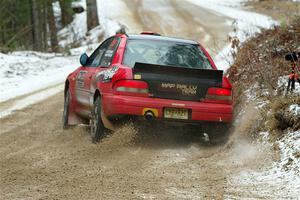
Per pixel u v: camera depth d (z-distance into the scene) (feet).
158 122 39.47
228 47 104.53
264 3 219.00
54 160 36.58
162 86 39.11
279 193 28.43
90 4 190.19
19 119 54.49
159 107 38.73
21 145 41.93
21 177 31.86
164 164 35.40
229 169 34.01
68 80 50.85
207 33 161.79
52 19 172.14
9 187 29.60
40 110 60.90
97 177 31.96
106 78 40.14
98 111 40.50
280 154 34.14
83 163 35.65
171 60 41.93
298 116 36.04
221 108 39.73
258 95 45.44
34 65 109.81
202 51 43.57
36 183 30.50
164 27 180.65
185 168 34.40
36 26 156.04
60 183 30.53
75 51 148.97
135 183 30.66
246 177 32.04
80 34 196.85
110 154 37.99
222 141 41.09
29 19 166.40
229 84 40.42
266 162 33.99
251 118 41.75
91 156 37.58
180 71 39.24
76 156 37.68
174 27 179.01
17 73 99.25
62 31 206.90
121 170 33.76
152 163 35.60
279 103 39.19
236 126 41.39
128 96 38.78
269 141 37.01
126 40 43.04
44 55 130.82
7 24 168.66
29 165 35.09
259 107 42.63
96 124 40.91
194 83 39.50
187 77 39.50
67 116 49.32
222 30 164.86
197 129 41.91
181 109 39.17
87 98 44.42
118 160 36.37
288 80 42.42
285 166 32.35
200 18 191.93
